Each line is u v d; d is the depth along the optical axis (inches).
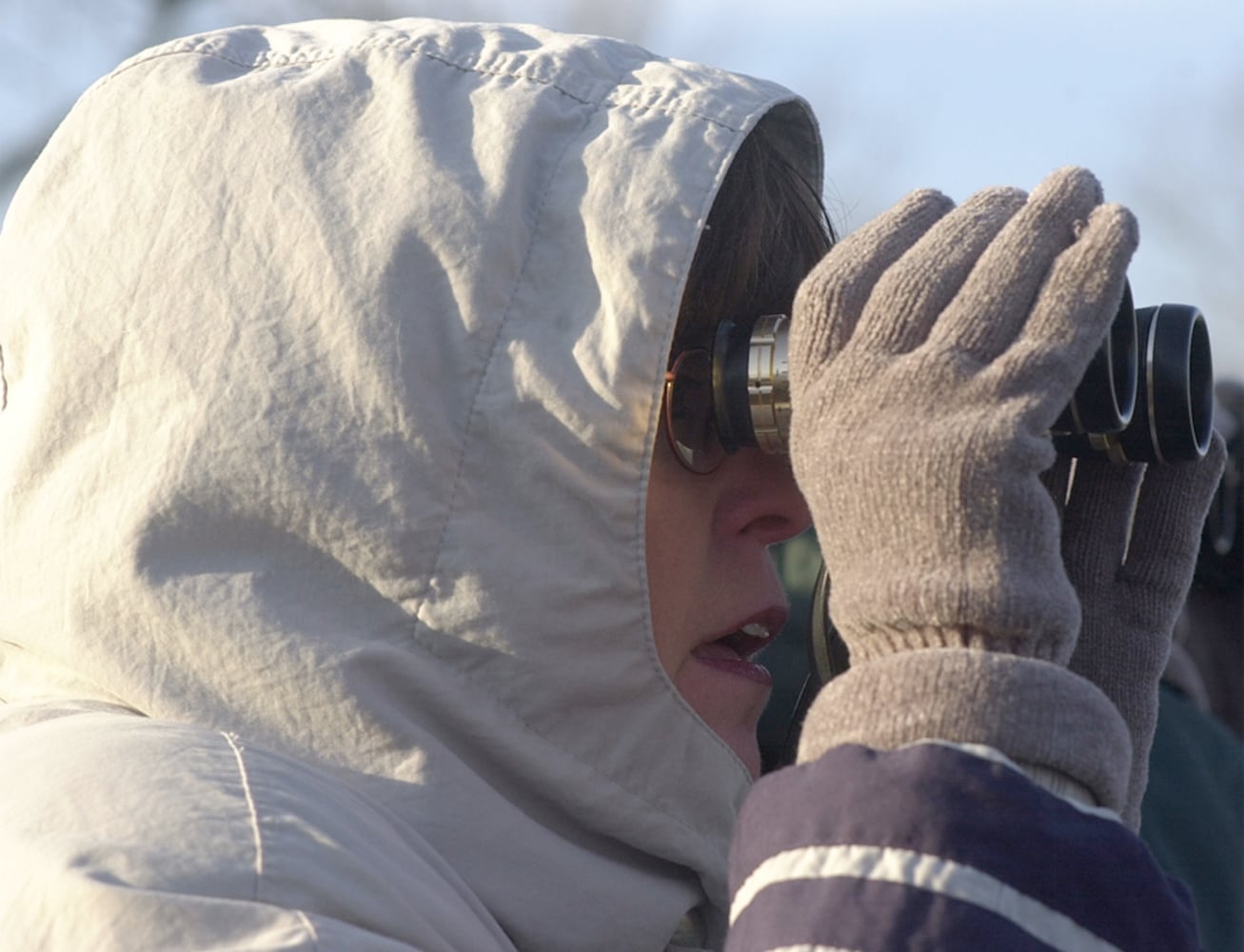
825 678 139.4
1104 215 94.4
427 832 104.3
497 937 104.0
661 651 118.6
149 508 107.2
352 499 106.4
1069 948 78.5
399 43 118.9
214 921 85.7
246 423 107.2
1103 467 131.3
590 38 123.7
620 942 112.9
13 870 88.7
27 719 107.7
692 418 116.2
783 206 126.7
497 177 111.3
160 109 117.6
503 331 109.9
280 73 118.9
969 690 85.0
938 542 88.7
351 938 88.0
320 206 110.8
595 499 109.5
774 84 123.8
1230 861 193.2
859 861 80.3
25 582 111.3
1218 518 235.5
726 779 119.5
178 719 105.0
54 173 118.9
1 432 116.7
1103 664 129.6
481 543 108.0
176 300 111.0
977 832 79.8
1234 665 242.8
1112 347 107.4
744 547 122.8
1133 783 127.6
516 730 109.8
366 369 107.1
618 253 110.2
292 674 104.7
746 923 83.0
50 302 114.3
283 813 92.9
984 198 101.4
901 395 91.9
